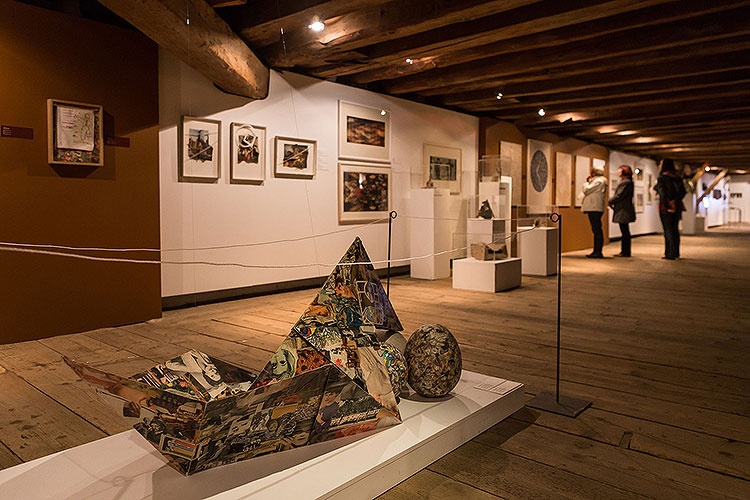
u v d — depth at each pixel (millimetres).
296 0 4684
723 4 4477
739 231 20297
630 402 2756
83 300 4391
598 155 13188
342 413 1929
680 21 5320
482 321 4723
